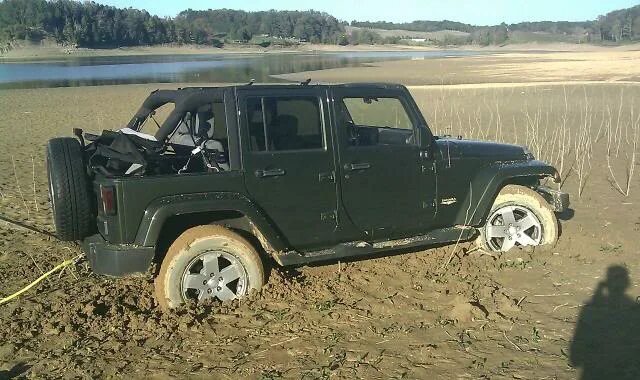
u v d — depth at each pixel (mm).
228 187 5359
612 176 10789
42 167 12789
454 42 186125
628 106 20219
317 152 5676
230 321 5238
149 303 5680
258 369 4555
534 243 6875
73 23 133625
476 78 37250
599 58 59719
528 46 168750
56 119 20703
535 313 5402
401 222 6172
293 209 5641
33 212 9164
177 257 5320
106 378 4461
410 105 6184
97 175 5328
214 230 5410
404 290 5914
